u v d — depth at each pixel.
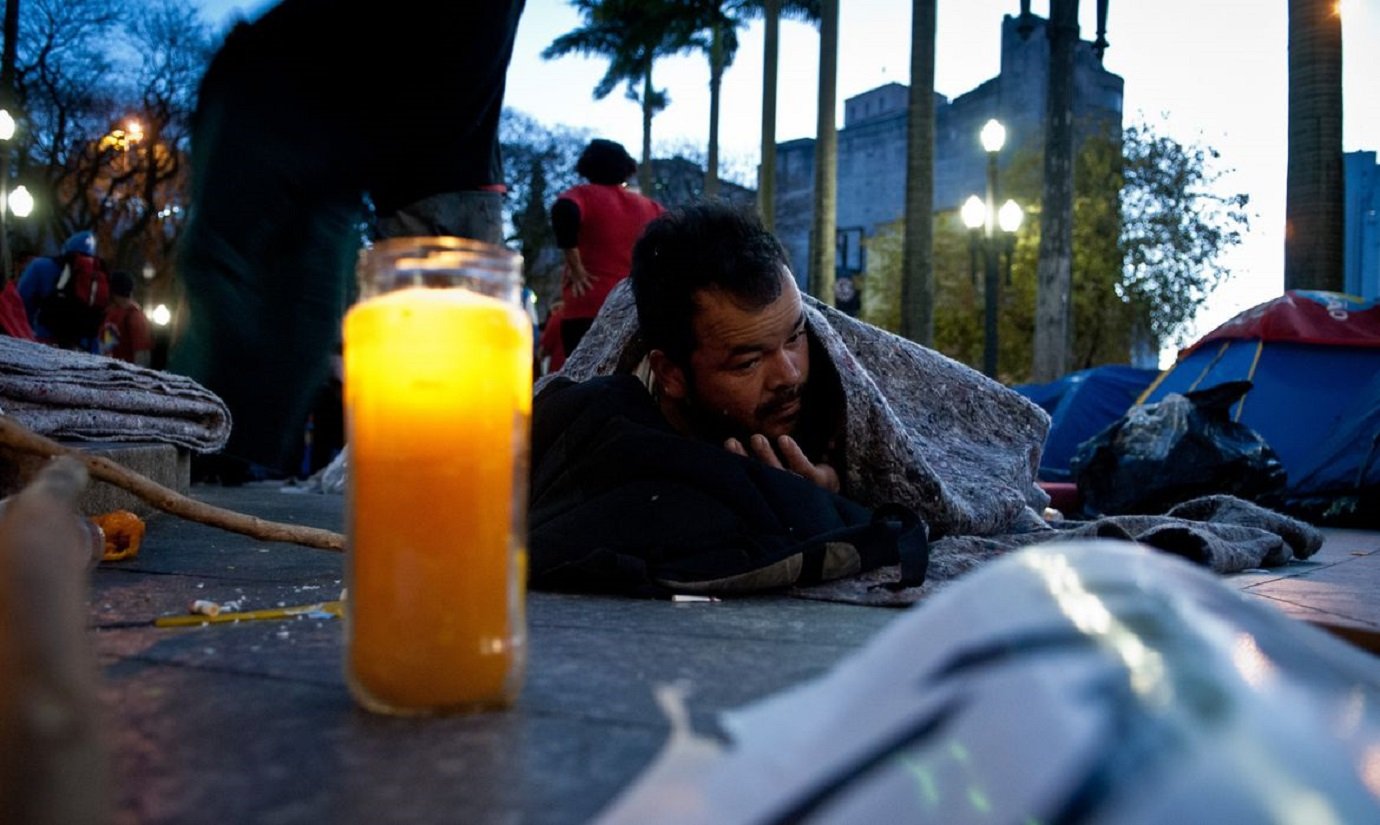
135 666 1.27
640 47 28.39
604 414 2.31
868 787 0.60
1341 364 7.59
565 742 0.98
